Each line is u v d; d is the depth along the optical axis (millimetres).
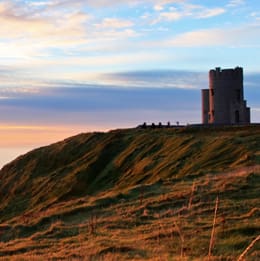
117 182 66562
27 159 95938
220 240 20125
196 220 23969
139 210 28172
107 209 30172
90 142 91375
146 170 63875
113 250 19688
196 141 65500
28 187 82438
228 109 114938
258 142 56500
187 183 35219
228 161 51875
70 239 23688
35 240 24922
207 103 122188
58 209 35219
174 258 16938
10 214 73312
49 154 93125
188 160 59000
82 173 75875
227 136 66625
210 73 116688
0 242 26672
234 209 25312
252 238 19828
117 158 77438
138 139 82125
